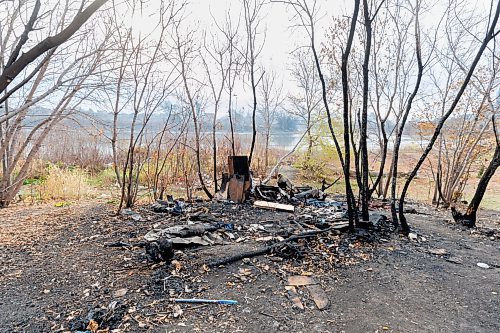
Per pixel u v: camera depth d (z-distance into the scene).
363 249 3.20
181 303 2.21
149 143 5.31
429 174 9.18
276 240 3.37
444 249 3.34
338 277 2.65
